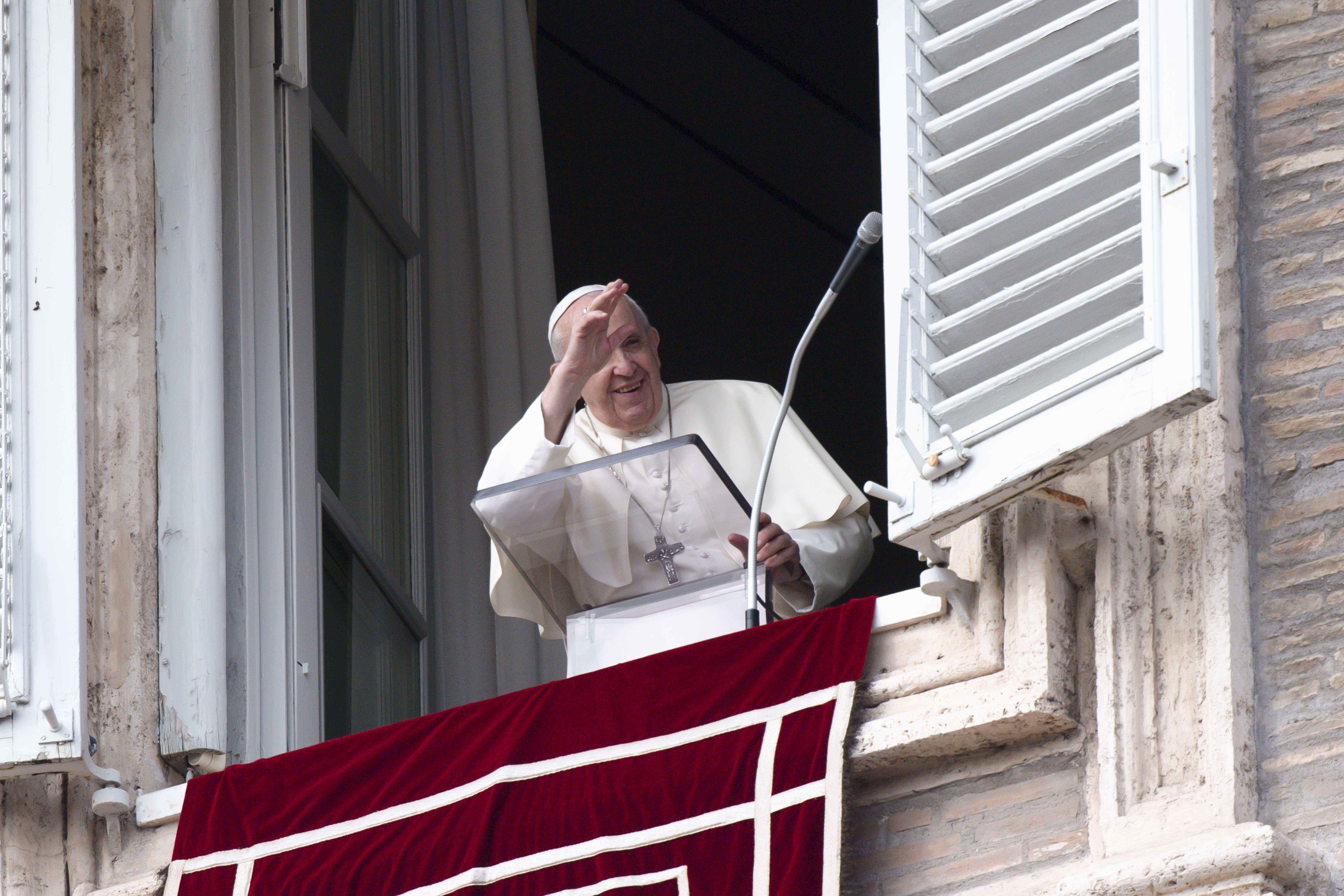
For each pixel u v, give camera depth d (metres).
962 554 15.52
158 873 16.66
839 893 14.20
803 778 14.70
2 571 17.27
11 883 17.02
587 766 15.41
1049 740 14.92
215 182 19.41
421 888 15.47
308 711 18.83
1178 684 14.58
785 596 17.16
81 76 19.41
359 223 22.69
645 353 18.67
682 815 14.90
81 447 17.66
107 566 18.11
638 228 34.81
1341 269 15.48
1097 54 15.08
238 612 18.69
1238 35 16.33
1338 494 14.92
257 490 19.31
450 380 23.78
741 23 34.06
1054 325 14.72
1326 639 14.61
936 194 15.71
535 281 25.03
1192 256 14.05
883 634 15.48
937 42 15.96
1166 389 13.90
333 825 16.12
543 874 15.12
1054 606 15.01
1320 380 15.28
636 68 34.22
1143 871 13.73
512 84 26.06
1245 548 14.89
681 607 16.25
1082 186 14.86
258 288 19.98
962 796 15.05
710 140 34.69
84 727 17.00
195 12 19.83
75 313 17.91
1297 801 14.24
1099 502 15.23
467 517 23.20
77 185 18.25
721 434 18.77
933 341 15.27
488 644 22.77
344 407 21.50
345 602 20.61
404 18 24.84
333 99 22.55
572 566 16.42
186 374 18.86
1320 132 15.85
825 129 34.50
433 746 16.09
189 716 17.84
